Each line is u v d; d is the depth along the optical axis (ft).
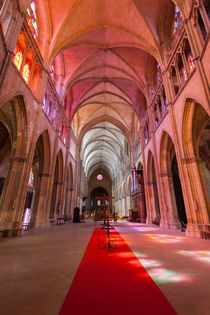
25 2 27.68
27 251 16.63
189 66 32.24
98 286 8.89
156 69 56.39
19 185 30.60
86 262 13.02
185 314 6.43
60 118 54.49
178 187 70.95
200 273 10.75
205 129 47.37
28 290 8.46
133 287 8.78
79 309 6.79
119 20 44.21
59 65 56.13
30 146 33.71
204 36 27.66
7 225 27.53
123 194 115.75
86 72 61.62
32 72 34.65
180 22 36.40
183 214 67.36
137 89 70.44
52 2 38.58
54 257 14.46
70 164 77.10
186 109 32.09
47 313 6.54
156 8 41.32
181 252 16.19
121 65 59.62
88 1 39.83
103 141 134.41
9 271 11.14
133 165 85.61
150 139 55.26
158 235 28.35
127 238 24.95
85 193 147.33
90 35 48.91
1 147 49.47
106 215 44.34
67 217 73.87
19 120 31.96
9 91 26.07
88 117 94.07
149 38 43.65
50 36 41.70
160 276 10.25
